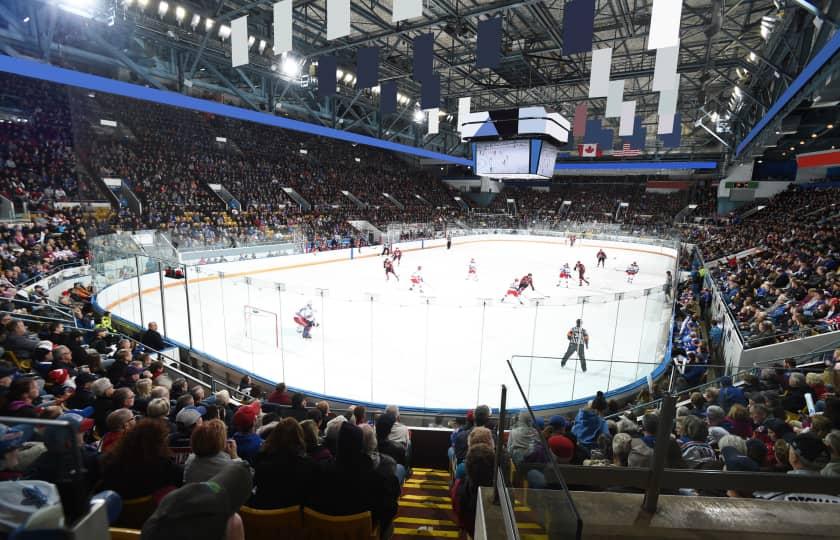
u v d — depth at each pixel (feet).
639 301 51.49
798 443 10.18
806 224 84.33
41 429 5.12
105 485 10.10
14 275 43.91
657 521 8.64
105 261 47.85
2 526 5.07
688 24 65.16
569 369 28.71
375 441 13.84
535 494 7.63
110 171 89.76
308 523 10.54
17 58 45.96
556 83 84.28
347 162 161.27
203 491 5.59
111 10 44.11
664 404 8.61
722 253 85.25
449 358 38.68
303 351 39.75
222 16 56.80
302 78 73.72
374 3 60.54
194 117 118.93
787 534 8.33
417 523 14.89
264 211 105.70
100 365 24.62
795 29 42.98
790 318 36.09
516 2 50.49
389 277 77.00
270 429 15.76
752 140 83.61
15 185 70.90
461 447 16.99
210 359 36.86
